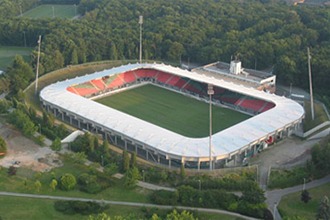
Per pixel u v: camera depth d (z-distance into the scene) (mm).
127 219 175625
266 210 190125
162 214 186375
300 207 194250
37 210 190625
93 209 190375
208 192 197250
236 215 188375
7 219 183500
